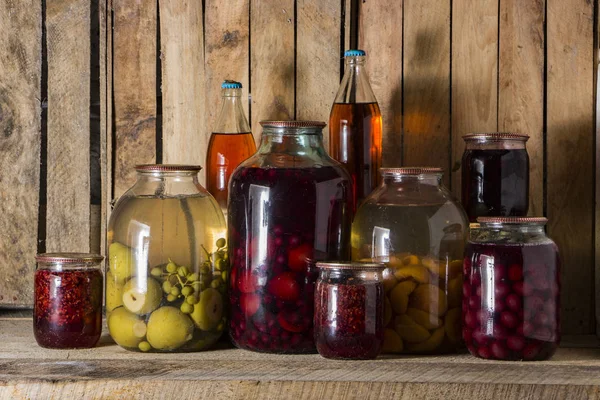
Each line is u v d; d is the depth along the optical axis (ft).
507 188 4.94
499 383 4.05
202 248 4.70
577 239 5.58
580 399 4.02
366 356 4.47
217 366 4.38
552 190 5.59
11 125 5.80
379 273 4.52
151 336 4.61
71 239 5.79
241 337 4.73
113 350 4.78
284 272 4.59
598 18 5.50
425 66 5.63
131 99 5.78
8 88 5.80
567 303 5.58
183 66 5.76
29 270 5.81
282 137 4.70
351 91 5.20
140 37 5.77
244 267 4.68
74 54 5.78
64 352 4.72
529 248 4.44
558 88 5.58
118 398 4.13
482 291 4.48
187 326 4.64
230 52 5.73
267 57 5.71
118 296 4.71
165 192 4.72
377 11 5.65
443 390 4.05
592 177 5.58
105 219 5.78
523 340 4.43
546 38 5.58
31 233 5.80
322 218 4.62
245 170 4.73
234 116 5.26
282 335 4.61
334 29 5.67
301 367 4.35
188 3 5.75
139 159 5.79
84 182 5.78
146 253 4.63
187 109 5.76
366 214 4.74
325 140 5.66
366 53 5.66
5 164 5.81
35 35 5.78
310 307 4.61
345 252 4.77
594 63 5.57
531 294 4.43
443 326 4.65
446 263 4.66
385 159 5.65
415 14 5.63
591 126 5.57
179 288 4.63
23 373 4.25
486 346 4.49
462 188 5.12
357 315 4.42
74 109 5.78
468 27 5.61
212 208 4.83
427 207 4.67
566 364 4.44
